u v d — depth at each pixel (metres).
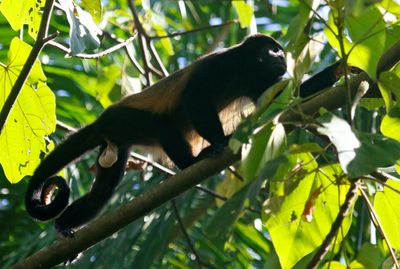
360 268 7.36
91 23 9.05
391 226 7.74
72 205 10.93
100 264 10.95
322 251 6.62
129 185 11.80
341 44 6.61
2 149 9.59
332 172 7.54
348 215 7.72
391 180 7.60
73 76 13.87
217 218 6.30
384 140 6.32
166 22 14.44
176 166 11.05
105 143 10.98
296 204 7.71
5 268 11.97
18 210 13.82
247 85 11.73
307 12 6.81
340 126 6.10
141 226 11.23
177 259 12.39
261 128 6.55
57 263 8.55
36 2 9.40
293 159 7.45
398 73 8.36
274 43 11.76
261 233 12.57
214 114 10.65
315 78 10.25
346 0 5.93
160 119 10.84
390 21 7.69
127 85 11.52
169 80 11.03
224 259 12.55
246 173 6.74
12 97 8.08
